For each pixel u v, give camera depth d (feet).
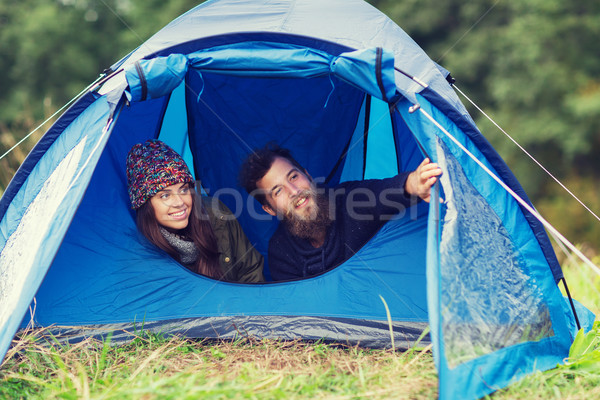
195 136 12.36
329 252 10.18
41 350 8.53
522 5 33.01
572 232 32.19
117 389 7.13
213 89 11.66
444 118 8.95
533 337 8.20
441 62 34.45
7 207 9.80
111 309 9.55
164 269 9.81
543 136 31.99
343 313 9.46
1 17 39.52
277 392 6.98
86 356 8.76
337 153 12.57
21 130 31.50
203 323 9.50
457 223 7.96
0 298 8.46
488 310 7.80
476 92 34.30
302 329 9.32
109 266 9.70
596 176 33.68
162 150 9.91
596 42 32.22
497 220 8.70
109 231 9.80
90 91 9.53
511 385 7.48
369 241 9.75
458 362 7.19
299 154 12.62
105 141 8.26
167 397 6.73
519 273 8.53
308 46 9.22
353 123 12.07
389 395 7.22
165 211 9.72
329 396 7.13
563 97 32.09
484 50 33.37
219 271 10.40
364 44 9.65
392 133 11.64
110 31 39.86
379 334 9.20
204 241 10.16
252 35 9.18
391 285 9.52
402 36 10.38
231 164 12.60
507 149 33.27
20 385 7.86
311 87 11.62
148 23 37.83
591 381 7.77
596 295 13.17
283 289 9.76
